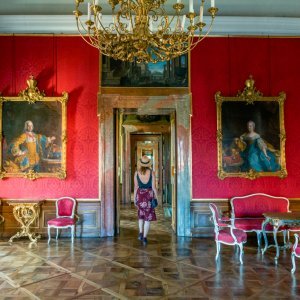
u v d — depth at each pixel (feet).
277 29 25.63
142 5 14.35
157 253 20.21
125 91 25.11
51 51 25.09
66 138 24.77
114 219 25.50
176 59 25.35
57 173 24.58
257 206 24.00
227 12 25.08
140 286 14.75
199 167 25.08
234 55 25.38
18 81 24.93
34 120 24.80
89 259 18.89
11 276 16.02
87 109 25.09
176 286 14.76
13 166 24.59
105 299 13.32
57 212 24.04
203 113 25.22
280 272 16.72
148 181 23.40
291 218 18.72
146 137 48.06
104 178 24.93
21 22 24.82
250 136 25.00
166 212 37.65
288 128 25.20
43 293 13.91
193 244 22.53
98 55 25.20
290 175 25.02
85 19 24.82
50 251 20.61
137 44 14.53
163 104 25.23
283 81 25.34
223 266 17.67
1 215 24.49
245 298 13.48
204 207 25.00
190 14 14.32
